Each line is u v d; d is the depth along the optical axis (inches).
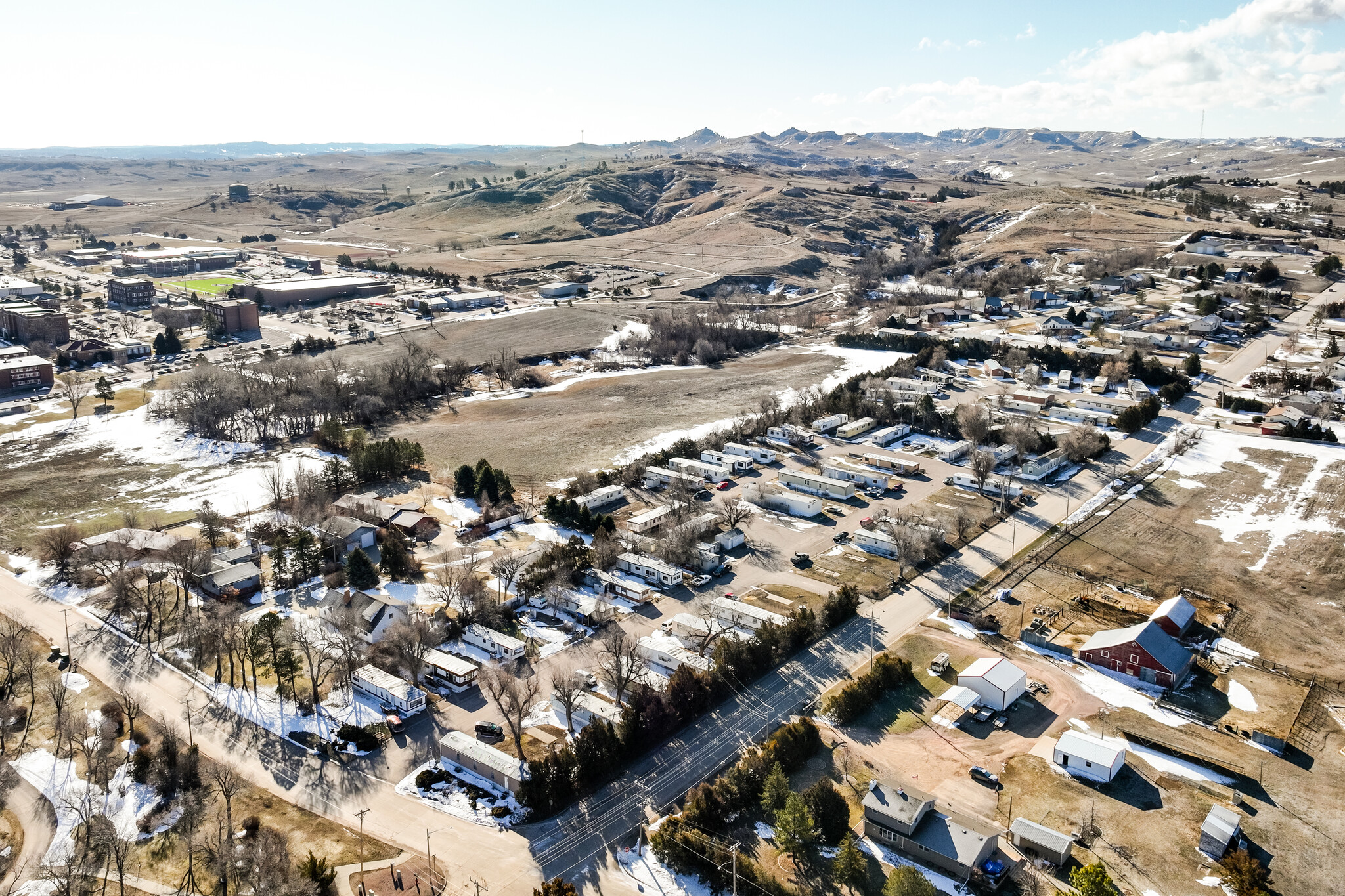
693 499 6599.4
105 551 5807.1
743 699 4367.6
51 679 4613.7
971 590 5393.7
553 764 3718.0
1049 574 5580.7
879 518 6318.9
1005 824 3496.6
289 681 4507.9
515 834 3528.5
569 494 6884.8
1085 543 5969.5
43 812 3715.6
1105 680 4505.4
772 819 3570.4
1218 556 5738.2
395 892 3201.3
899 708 4286.4
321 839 3484.3
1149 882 3201.3
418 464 7711.6
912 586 5472.4
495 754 3870.6
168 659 4832.7
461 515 6668.3
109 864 3395.7
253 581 5580.7
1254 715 4188.0
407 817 3624.5
